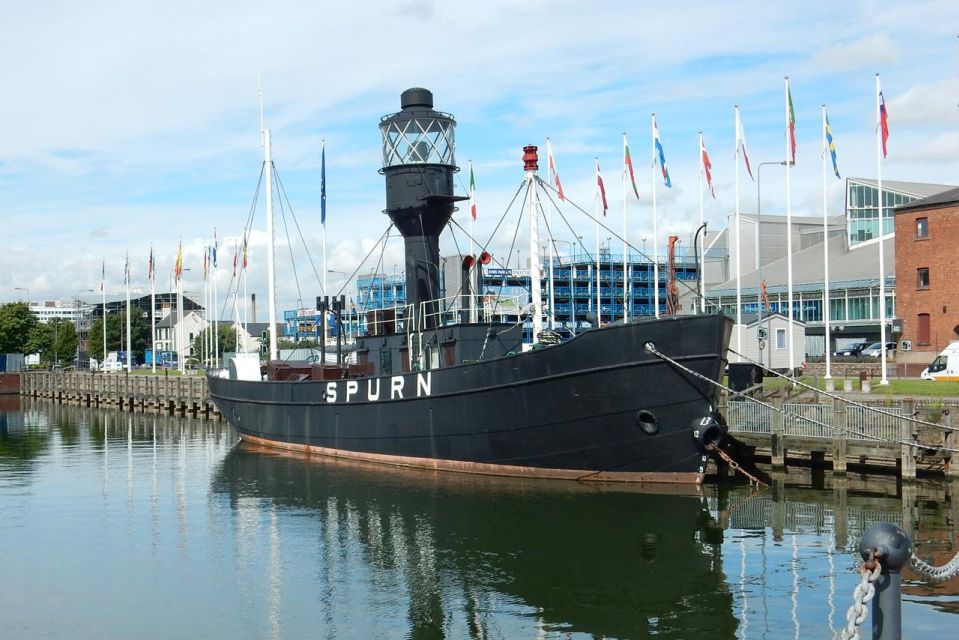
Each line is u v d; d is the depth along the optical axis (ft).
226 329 325.01
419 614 42.29
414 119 86.43
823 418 79.00
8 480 83.66
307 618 42.01
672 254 68.33
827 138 119.24
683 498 65.51
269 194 118.42
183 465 92.73
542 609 42.52
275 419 100.48
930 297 151.53
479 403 73.05
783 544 53.16
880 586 18.72
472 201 139.03
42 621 41.93
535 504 64.03
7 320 315.99
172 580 48.47
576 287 265.34
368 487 73.20
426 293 87.51
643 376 64.90
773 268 223.71
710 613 41.14
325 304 101.96
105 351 288.51
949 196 149.89
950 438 72.38
